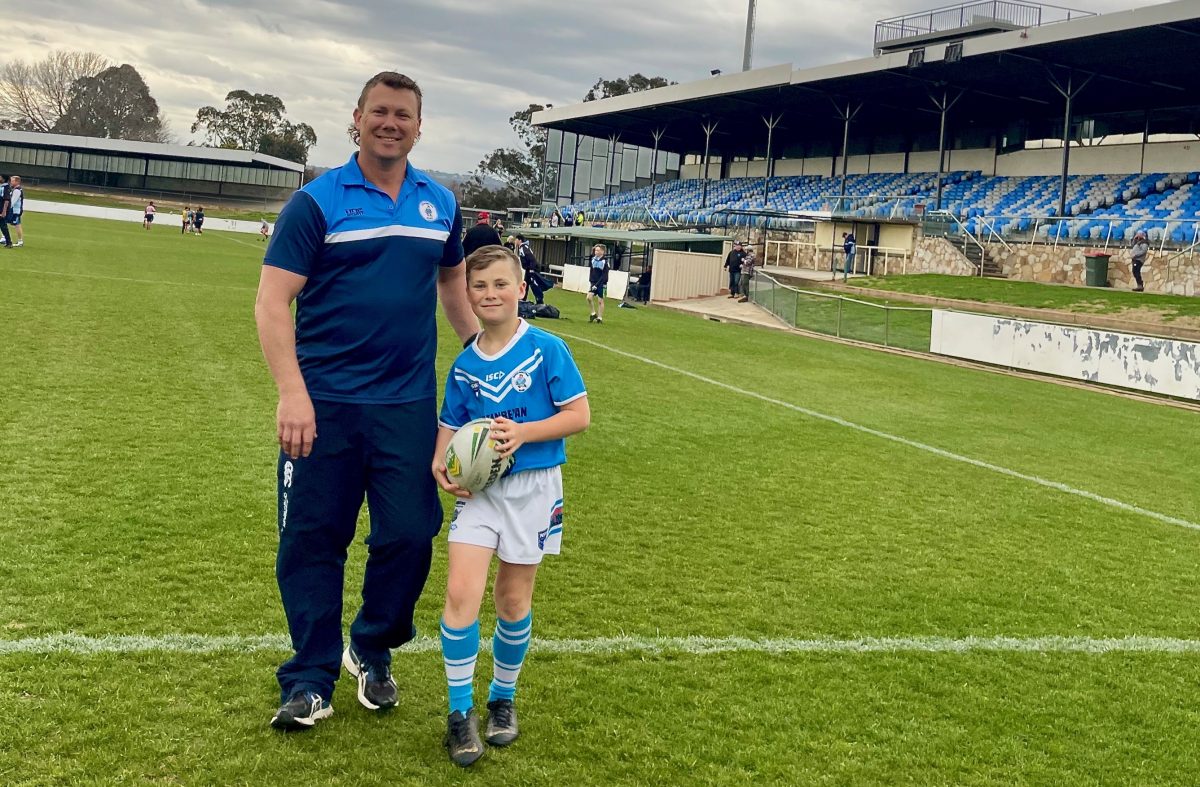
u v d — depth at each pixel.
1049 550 6.44
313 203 3.25
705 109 47.31
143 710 3.36
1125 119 38.09
